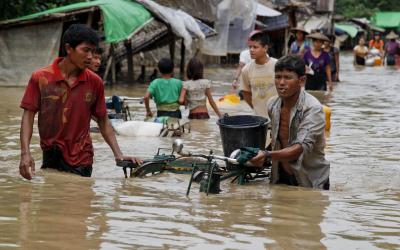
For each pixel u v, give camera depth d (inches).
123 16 802.8
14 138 408.8
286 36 1584.6
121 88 826.8
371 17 3161.9
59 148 289.0
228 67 1330.0
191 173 280.5
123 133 440.8
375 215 227.8
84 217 211.0
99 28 858.8
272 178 284.0
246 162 263.1
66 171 290.8
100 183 270.4
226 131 289.1
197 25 948.0
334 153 386.6
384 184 299.0
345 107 633.6
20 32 818.2
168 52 1214.3
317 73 754.2
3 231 193.0
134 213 217.8
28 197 238.7
